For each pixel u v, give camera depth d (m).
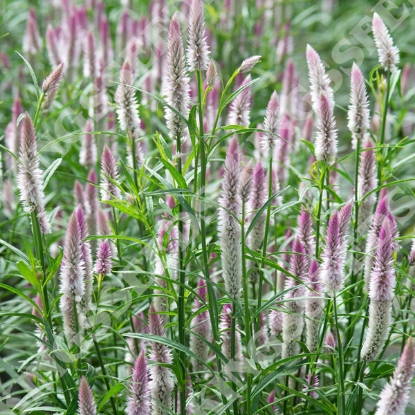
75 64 11.74
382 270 5.95
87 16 14.76
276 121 6.52
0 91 14.53
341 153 15.66
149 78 10.84
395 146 7.32
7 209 9.78
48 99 9.16
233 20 14.60
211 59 6.24
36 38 12.86
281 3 15.77
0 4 16.64
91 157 9.54
